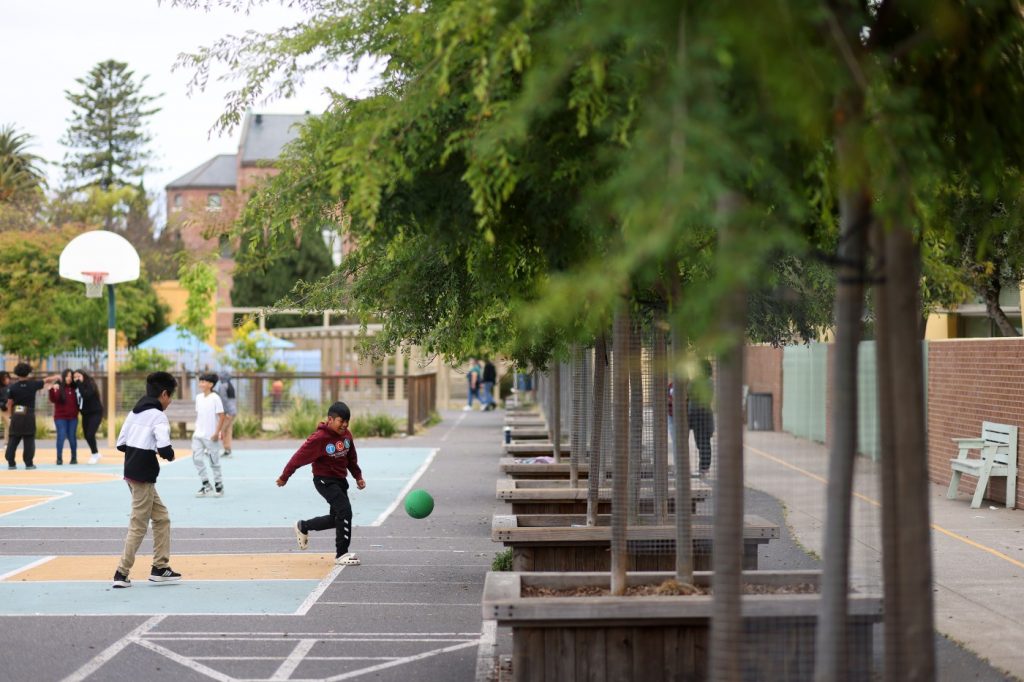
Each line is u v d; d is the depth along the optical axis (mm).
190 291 114250
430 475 59125
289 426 86625
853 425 11961
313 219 19969
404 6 17000
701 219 10094
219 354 99000
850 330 11992
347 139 16797
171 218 133250
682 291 18172
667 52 10805
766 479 28844
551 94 13367
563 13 13031
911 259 12008
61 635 23750
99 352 104500
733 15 9188
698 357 9812
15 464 65188
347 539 32781
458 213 17344
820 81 10047
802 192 13039
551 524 27906
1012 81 13859
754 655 16141
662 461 24094
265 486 54750
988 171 14055
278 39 17438
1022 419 41719
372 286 25797
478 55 14367
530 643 17531
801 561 26219
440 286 25062
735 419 12320
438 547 35938
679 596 18188
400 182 17094
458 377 158250
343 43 17203
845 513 11898
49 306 112562
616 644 17547
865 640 16047
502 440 84375
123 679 20266
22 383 64438
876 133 10828
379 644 23016
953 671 19797
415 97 15266
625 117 12719
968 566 30109
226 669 21000
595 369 26438
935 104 13750
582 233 16531
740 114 10961
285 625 24750
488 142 13078
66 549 36000
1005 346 43562
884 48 13422
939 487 49375
